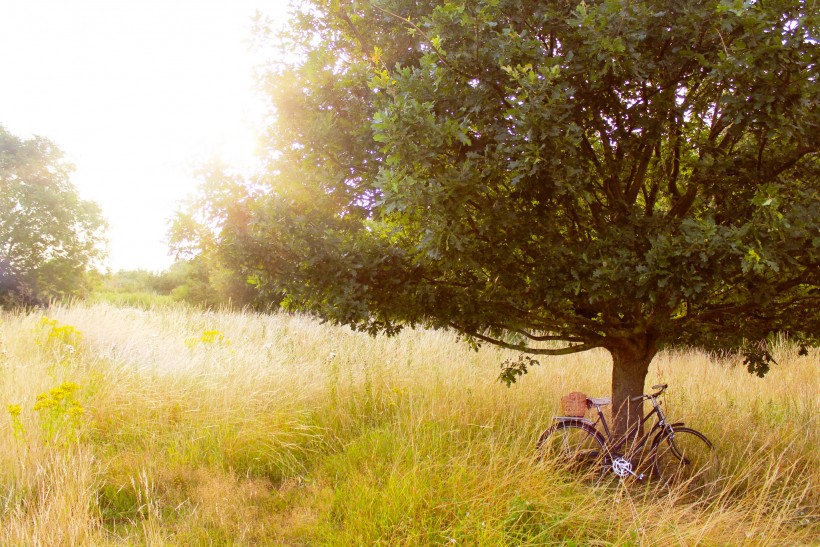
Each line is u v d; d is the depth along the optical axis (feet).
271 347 28.25
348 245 13.66
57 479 13.10
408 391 21.38
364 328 15.26
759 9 10.34
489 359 28.63
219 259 14.12
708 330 16.15
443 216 11.42
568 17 12.42
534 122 10.80
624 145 12.81
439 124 11.13
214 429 17.65
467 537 11.16
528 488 12.76
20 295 77.71
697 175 13.39
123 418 18.52
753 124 11.18
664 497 13.23
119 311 37.55
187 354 25.14
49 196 87.92
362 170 14.49
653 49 12.28
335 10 14.88
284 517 13.53
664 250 11.31
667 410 20.62
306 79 14.28
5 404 17.22
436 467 13.73
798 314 14.90
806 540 12.37
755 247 10.52
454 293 14.74
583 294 14.34
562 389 23.80
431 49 13.04
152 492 14.11
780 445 16.90
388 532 11.63
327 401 20.75
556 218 13.16
